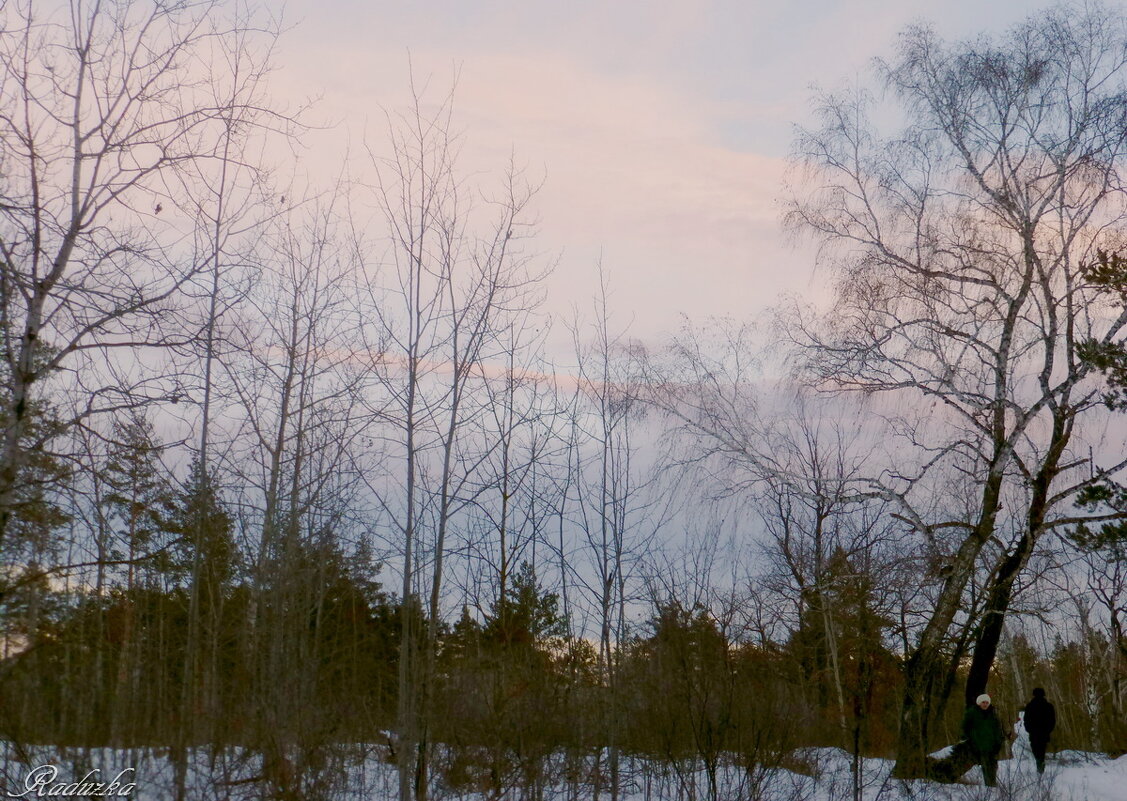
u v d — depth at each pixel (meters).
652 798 14.57
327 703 14.10
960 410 18.48
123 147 10.59
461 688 13.50
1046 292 18.23
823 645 20.73
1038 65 18.16
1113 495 18.45
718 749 13.92
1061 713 27.77
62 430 10.50
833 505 20.11
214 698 13.10
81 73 10.48
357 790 13.27
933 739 18.41
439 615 14.52
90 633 14.29
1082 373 18.23
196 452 13.62
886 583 17.55
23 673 11.44
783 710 14.79
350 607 18.20
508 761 13.05
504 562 16.23
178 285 10.98
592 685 14.63
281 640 14.39
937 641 17.19
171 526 14.02
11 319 10.64
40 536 11.38
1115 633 26.00
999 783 16.22
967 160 18.52
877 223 19.09
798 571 22.23
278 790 12.25
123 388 10.88
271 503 15.35
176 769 11.46
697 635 15.01
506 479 16.83
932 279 18.55
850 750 16.44
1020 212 18.22
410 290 13.61
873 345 18.62
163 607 16.22
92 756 11.26
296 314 16.16
